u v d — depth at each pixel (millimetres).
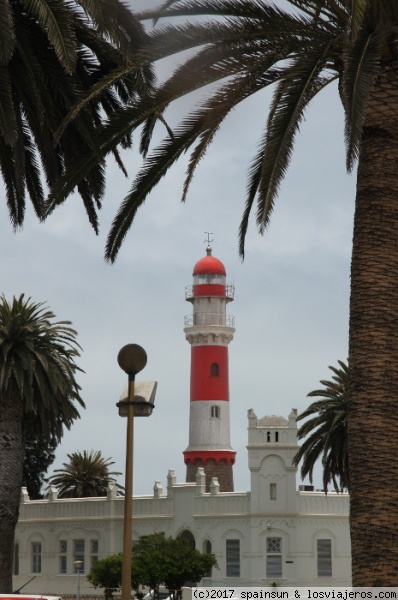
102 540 81062
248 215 26484
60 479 106625
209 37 23016
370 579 20672
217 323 95375
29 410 59938
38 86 23156
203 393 94188
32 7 20562
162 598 76438
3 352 58469
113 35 22188
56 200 24219
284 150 22578
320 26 23328
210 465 92750
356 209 22562
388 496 20891
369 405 21312
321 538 73625
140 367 18609
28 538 85938
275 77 24047
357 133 19547
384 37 21062
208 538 75562
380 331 21578
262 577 72812
